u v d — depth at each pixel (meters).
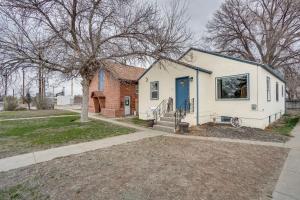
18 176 4.70
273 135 9.42
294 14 23.55
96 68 12.78
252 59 27.27
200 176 4.51
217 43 26.95
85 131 10.38
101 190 3.89
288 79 27.94
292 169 5.04
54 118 16.72
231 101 11.98
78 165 5.31
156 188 3.94
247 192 3.81
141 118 16.11
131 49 12.05
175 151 6.59
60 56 11.13
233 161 5.59
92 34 12.08
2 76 10.82
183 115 11.73
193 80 12.12
